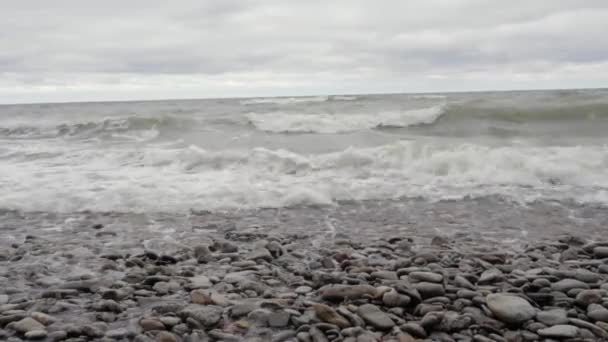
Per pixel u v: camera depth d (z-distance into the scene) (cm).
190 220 598
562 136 1046
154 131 1292
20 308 340
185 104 2250
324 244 498
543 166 782
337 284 357
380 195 708
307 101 1830
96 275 411
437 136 1120
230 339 290
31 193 706
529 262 429
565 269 408
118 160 947
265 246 483
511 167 802
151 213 630
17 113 1764
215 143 1091
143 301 351
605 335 286
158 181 770
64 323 315
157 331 298
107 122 1361
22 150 1088
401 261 420
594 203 646
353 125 1270
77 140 1245
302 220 596
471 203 662
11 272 421
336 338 284
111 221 596
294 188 720
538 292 355
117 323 316
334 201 688
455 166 818
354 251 466
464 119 1247
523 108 1231
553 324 302
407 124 1255
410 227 560
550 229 543
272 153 920
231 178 789
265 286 374
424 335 292
